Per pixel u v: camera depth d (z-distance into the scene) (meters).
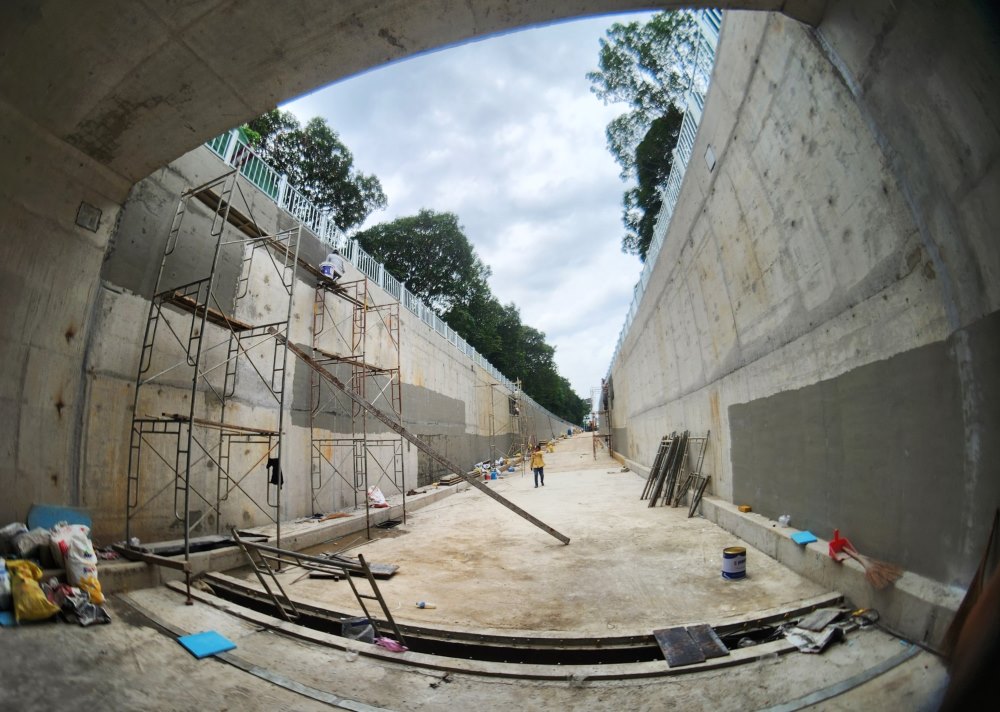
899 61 3.45
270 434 7.33
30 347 5.50
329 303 12.49
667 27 23.95
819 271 5.23
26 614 3.95
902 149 3.68
